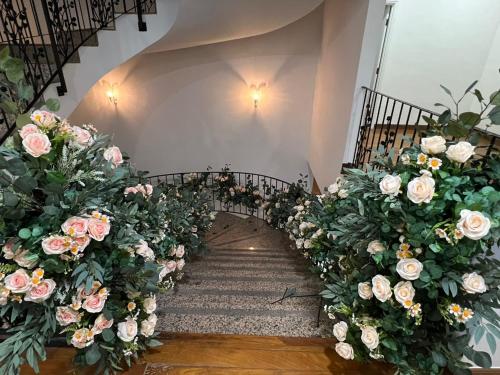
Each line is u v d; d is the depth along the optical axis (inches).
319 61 200.4
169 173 250.4
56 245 35.7
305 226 88.7
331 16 165.2
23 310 39.6
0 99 42.0
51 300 38.5
